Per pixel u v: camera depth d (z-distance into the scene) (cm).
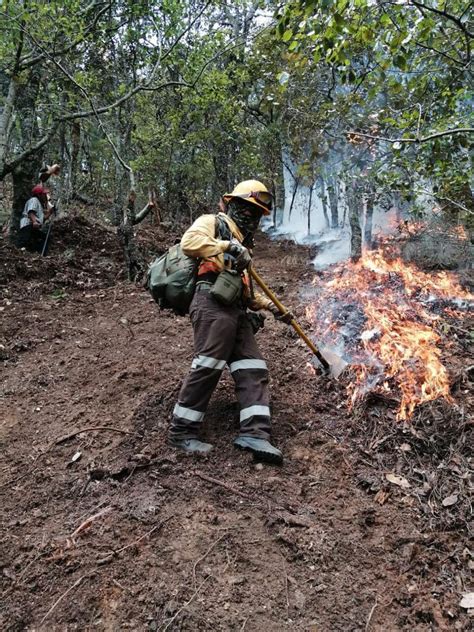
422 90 470
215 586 224
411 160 537
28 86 750
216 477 283
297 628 209
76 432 330
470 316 448
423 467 290
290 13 344
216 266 296
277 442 315
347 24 344
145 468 291
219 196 1117
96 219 1012
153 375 391
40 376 406
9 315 524
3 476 298
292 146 764
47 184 1200
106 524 254
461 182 534
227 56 967
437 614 215
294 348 422
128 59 739
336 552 241
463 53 421
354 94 562
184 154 1082
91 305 565
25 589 227
